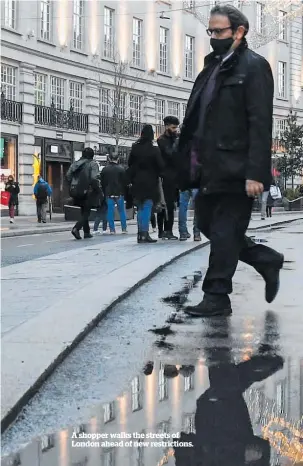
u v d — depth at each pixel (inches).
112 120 1635.1
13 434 127.6
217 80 223.8
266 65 223.8
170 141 521.3
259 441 124.0
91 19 1569.9
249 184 219.3
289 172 2000.5
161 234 552.1
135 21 1729.8
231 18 223.6
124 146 1663.4
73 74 1513.3
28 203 1373.0
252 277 324.5
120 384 158.7
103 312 231.0
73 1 1515.7
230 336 204.7
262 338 201.8
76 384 158.9
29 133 1376.7
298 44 2261.3
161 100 1822.1
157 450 120.0
